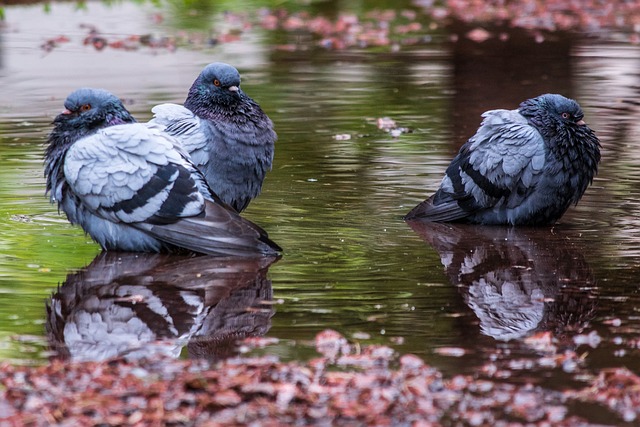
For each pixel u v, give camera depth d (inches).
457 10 1472.7
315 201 563.8
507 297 404.2
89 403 296.4
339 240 490.9
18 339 355.6
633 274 434.9
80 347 348.8
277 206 552.7
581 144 525.3
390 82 932.6
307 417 295.0
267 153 528.4
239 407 299.6
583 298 402.9
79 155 465.7
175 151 472.7
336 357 338.3
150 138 467.8
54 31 1240.8
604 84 911.7
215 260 456.8
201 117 516.4
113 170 461.7
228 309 388.5
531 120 532.7
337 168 637.3
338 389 310.3
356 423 292.2
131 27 1293.1
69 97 480.1
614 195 579.2
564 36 1212.5
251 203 558.9
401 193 582.2
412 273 437.7
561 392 311.6
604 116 778.8
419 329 366.3
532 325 370.9
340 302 396.5
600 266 448.5
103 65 1017.5
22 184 590.2
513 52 1098.7
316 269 442.0
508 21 1363.2
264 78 951.0
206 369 325.7
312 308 389.4
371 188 591.8
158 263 453.1
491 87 906.7
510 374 325.1
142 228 464.4
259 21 1368.1
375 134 731.4
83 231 509.4
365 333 361.4
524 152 521.3
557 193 525.3
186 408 297.6
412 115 795.4
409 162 651.5
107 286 417.7
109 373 319.9
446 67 1010.7
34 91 881.5
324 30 1280.8
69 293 406.9
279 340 354.6
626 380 315.3
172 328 368.5
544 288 416.5
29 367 328.8
